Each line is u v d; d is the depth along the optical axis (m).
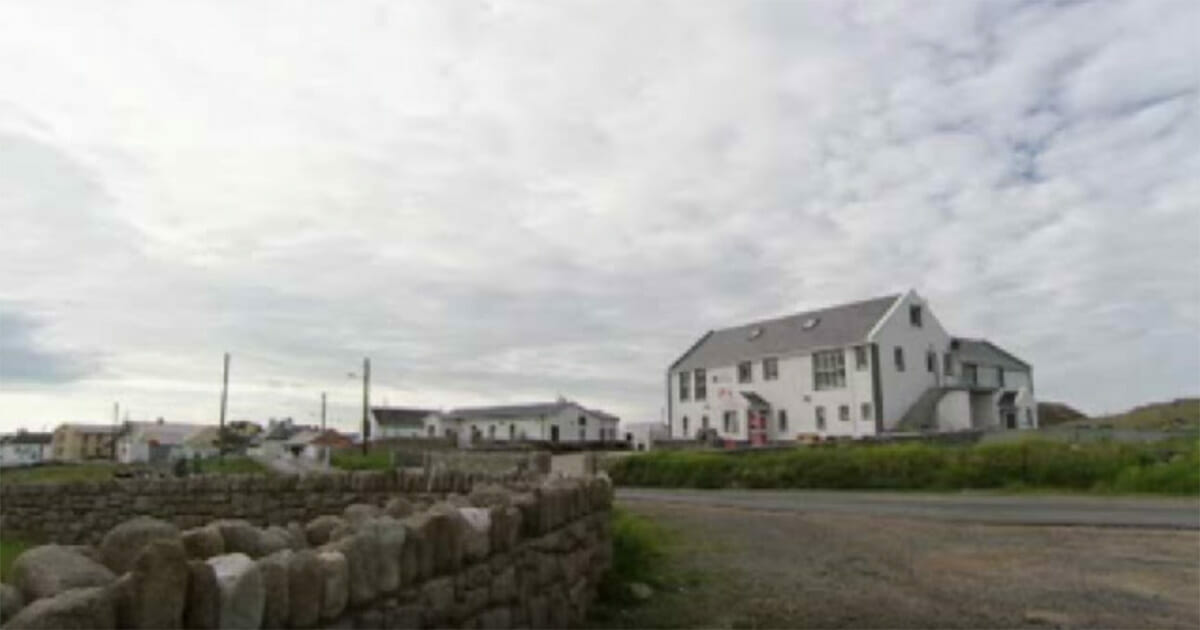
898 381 51.88
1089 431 34.19
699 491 27.28
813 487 27.86
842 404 52.38
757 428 56.41
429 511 4.77
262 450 78.44
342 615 3.51
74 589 2.56
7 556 10.55
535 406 93.44
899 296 53.44
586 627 7.30
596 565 8.40
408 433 107.38
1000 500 20.80
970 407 52.69
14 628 2.25
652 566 10.17
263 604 3.00
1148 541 13.02
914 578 9.77
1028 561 11.07
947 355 55.75
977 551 11.95
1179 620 7.75
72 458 106.81
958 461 26.66
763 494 24.78
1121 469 23.89
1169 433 31.88
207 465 45.16
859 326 53.16
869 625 7.46
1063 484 24.23
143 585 2.55
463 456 26.36
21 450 103.62
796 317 59.59
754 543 12.62
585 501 7.93
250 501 14.31
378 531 3.87
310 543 4.21
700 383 62.41
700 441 54.97
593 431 94.31
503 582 5.44
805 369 54.81
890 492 24.97
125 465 52.31
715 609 8.01
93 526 14.71
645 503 20.80
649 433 71.88
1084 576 9.98
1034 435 33.00
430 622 4.32
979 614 7.91
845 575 9.91
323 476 14.07
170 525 3.46
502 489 7.42
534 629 6.07
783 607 8.12
